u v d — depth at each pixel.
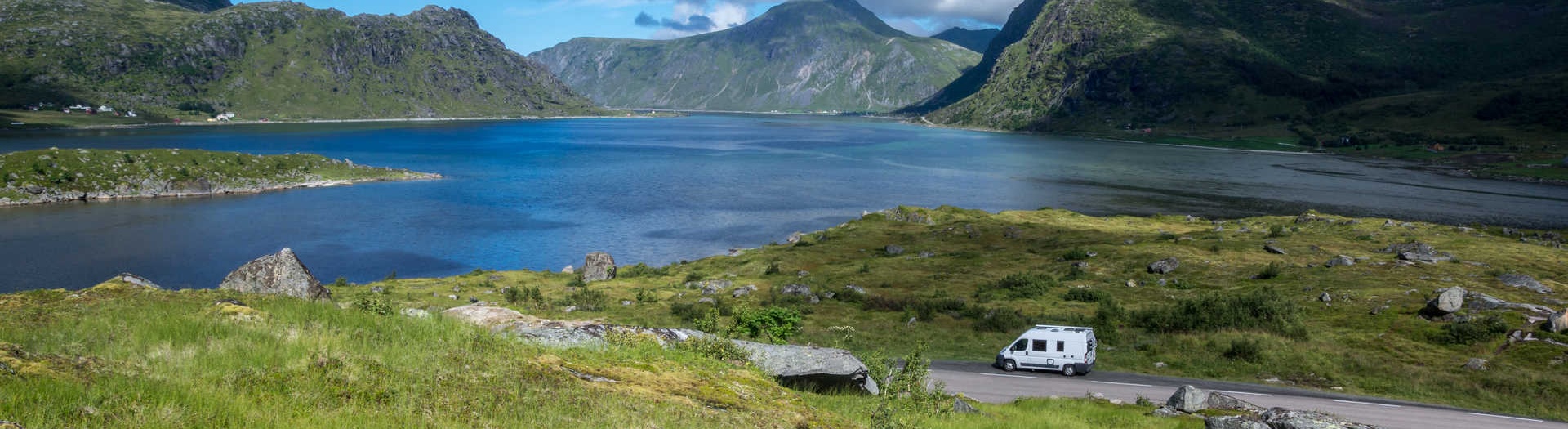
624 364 14.55
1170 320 50.50
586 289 72.19
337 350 11.79
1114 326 50.09
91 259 102.44
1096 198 181.88
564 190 188.75
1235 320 49.12
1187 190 195.88
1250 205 168.50
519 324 17.81
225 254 108.06
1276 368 39.00
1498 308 49.00
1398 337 46.09
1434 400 33.12
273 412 9.12
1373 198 181.25
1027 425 21.59
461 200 169.38
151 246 112.50
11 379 8.36
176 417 8.45
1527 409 31.75
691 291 74.00
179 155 178.38
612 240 126.19
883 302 63.66
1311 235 99.19
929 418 18.95
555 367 13.17
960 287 75.38
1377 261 74.31
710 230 136.25
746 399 13.96
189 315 12.76
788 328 27.62
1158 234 107.94
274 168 190.88
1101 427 23.38
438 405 10.27
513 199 173.00
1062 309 59.72
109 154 169.38
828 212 159.38
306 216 144.50
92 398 8.45
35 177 155.25
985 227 117.25
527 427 10.09
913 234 114.88
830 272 85.56
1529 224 142.88
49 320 12.43
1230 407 25.81
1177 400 26.94
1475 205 168.75
